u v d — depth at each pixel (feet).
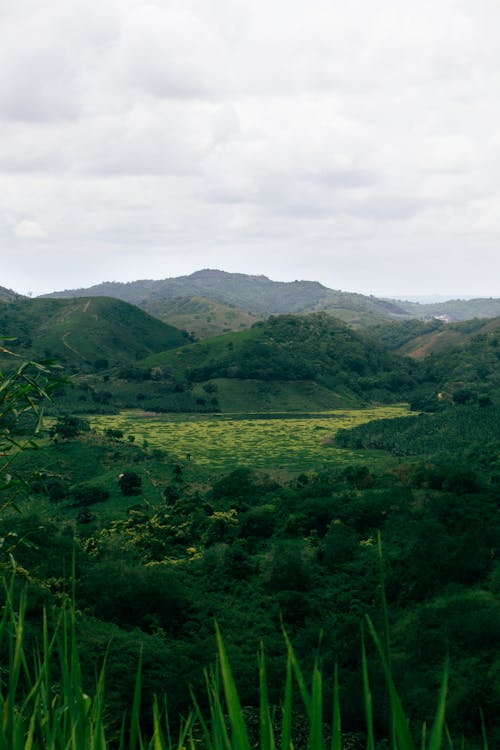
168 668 98.27
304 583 157.07
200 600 150.30
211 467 340.80
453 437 375.04
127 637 112.16
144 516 224.74
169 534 203.00
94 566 149.38
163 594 139.64
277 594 151.43
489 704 84.74
